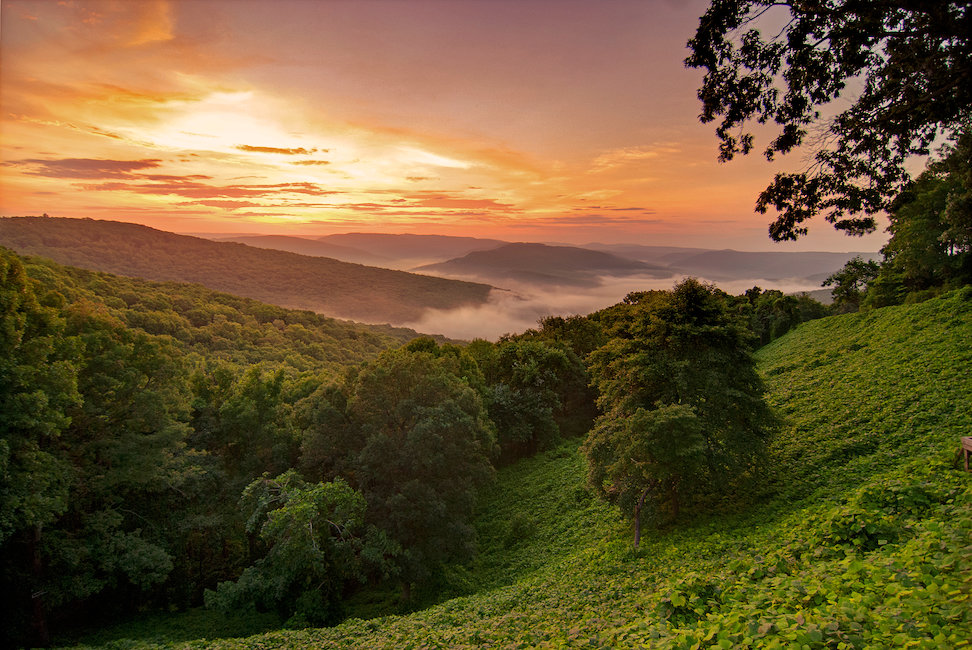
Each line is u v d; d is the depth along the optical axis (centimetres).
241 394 3825
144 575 2664
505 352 6216
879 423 2225
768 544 1457
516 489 4241
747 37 1157
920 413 2122
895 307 4262
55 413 2298
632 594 1397
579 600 1510
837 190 1313
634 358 2241
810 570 1037
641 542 2150
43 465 2288
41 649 2389
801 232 1372
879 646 605
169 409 3297
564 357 5909
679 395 2156
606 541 2502
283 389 5084
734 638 737
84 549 2541
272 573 2500
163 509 3212
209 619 2823
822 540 1225
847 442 2155
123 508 3039
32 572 2486
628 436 2108
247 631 2642
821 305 8781
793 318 6894
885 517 1189
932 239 4144
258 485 2830
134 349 3095
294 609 2541
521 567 2841
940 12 904
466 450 3288
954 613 627
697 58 1192
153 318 12425
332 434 3259
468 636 1298
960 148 1317
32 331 2527
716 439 2070
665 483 2159
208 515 3309
